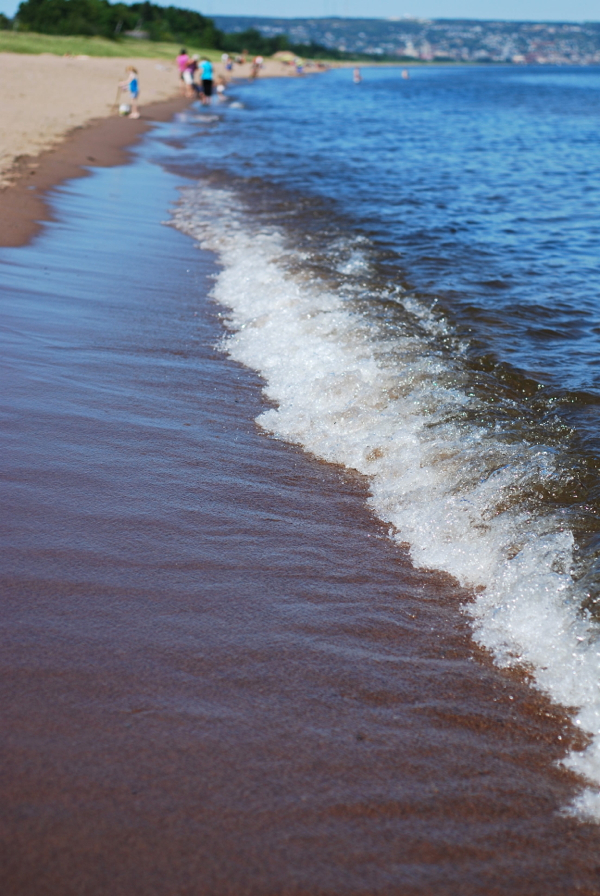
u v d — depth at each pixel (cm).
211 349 613
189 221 1093
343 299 745
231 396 529
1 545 333
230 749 241
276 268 848
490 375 577
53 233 927
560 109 4022
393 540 376
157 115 2734
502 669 293
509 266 937
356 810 225
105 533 351
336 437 472
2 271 744
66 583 313
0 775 222
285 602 320
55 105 2450
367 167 1792
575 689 282
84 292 718
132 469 412
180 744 240
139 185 1339
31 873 194
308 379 547
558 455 441
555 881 211
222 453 445
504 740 259
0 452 411
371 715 264
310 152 2016
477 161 1988
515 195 1495
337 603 324
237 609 312
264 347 616
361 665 288
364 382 536
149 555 339
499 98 4975
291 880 201
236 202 1266
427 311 729
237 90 5047
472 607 329
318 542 367
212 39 8625
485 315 727
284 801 225
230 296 754
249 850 208
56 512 363
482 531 372
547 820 230
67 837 205
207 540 357
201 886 196
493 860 215
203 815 216
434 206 1336
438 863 212
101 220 1035
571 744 260
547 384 566
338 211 1238
